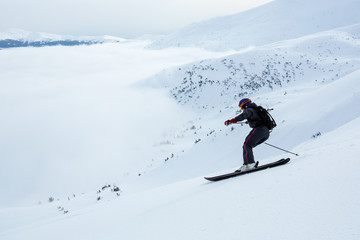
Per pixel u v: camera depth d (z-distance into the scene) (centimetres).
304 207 261
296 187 323
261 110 561
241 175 554
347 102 3306
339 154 423
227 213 311
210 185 577
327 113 3434
